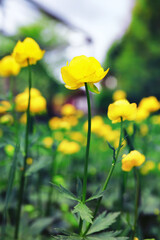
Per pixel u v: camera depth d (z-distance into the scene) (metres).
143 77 10.39
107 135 1.40
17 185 0.99
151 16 10.28
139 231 0.71
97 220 0.67
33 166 0.79
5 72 0.94
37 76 5.74
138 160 0.67
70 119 1.48
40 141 1.06
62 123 1.29
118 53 11.91
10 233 0.80
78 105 7.48
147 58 10.36
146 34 10.43
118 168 1.24
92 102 3.18
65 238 0.63
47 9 3.14
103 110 10.69
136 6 10.38
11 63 0.94
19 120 1.10
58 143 0.93
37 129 0.90
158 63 10.24
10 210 0.92
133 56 10.58
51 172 0.98
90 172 1.38
